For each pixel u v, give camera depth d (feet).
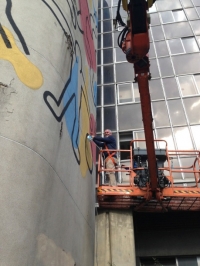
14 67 19.69
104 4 81.76
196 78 59.62
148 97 26.25
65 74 25.88
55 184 20.29
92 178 35.12
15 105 18.38
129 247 36.17
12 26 21.40
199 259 40.40
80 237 25.89
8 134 17.13
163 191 36.32
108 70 65.41
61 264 19.79
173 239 41.39
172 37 68.44
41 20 24.29
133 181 37.50
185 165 47.32
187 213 41.04
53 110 21.89
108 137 37.60
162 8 75.46
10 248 14.40
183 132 51.93
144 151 38.52
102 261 35.40
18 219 15.42
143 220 42.39
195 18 71.20
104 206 38.88
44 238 17.39
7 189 15.55
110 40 72.13
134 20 23.63
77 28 35.32
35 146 18.45
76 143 28.19
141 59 25.29
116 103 58.39
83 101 34.78
